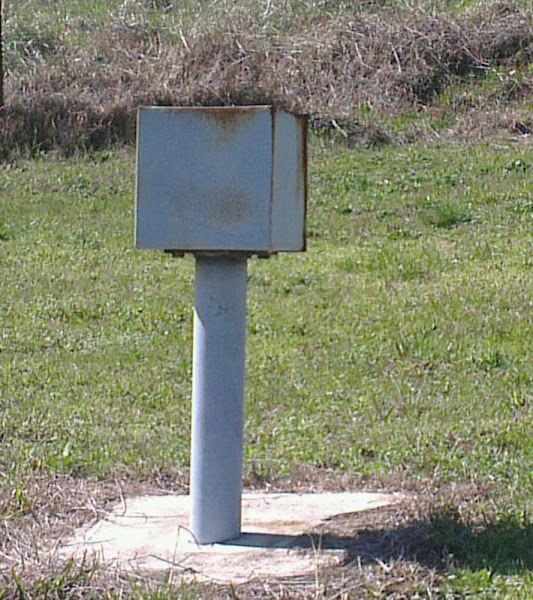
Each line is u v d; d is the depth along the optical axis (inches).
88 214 564.4
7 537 195.6
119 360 349.1
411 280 450.3
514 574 170.9
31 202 580.4
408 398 303.7
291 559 179.2
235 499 189.0
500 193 577.0
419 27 783.7
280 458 251.9
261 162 173.6
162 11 884.6
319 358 347.6
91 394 311.0
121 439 267.4
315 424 280.7
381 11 830.5
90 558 182.5
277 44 785.6
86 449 258.2
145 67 764.6
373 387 315.9
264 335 375.9
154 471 241.1
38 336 376.2
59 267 473.7
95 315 403.9
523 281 437.4
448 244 506.0
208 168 175.6
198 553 183.3
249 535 192.2
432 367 337.7
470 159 636.7
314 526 196.7
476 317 387.9
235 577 171.3
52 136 666.8
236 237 175.3
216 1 882.1
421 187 594.9
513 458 248.1
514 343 358.3
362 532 192.1
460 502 210.8
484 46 770.2
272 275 455.5
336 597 162.4
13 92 717.9
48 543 193.2
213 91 707.4
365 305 410.9
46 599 164.7
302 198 192.2
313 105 719.7
